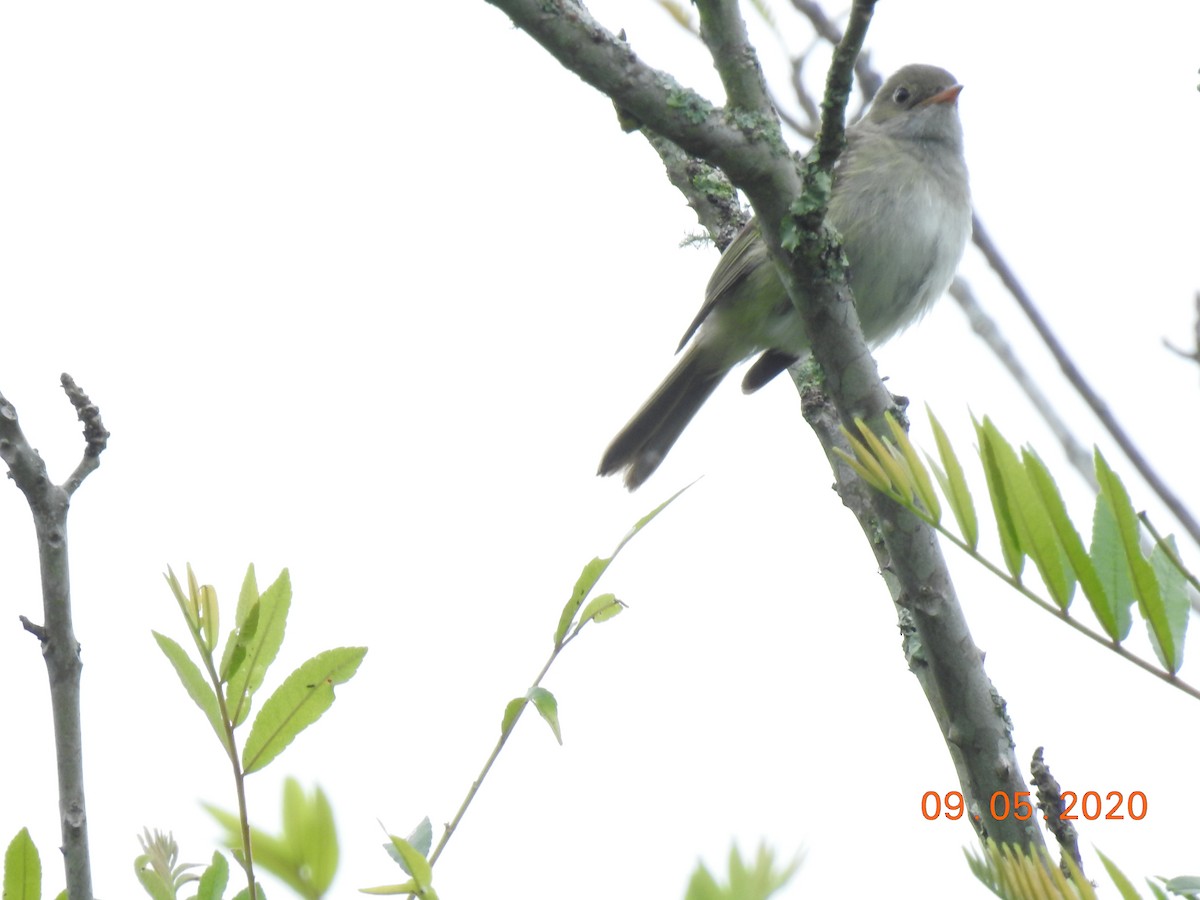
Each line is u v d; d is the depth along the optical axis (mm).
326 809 2871
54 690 4789
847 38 5574
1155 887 2980
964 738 5910
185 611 3707
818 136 5914
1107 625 3172
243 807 3344
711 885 2191
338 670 3787
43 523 4918
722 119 5973
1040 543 3211
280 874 2842
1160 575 3242
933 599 5914
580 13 5812
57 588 4859
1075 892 2982
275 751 3729
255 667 3752
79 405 5133
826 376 6383
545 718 4043
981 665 5965
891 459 3369
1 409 4930
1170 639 3139
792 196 6102
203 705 3742
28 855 4066
